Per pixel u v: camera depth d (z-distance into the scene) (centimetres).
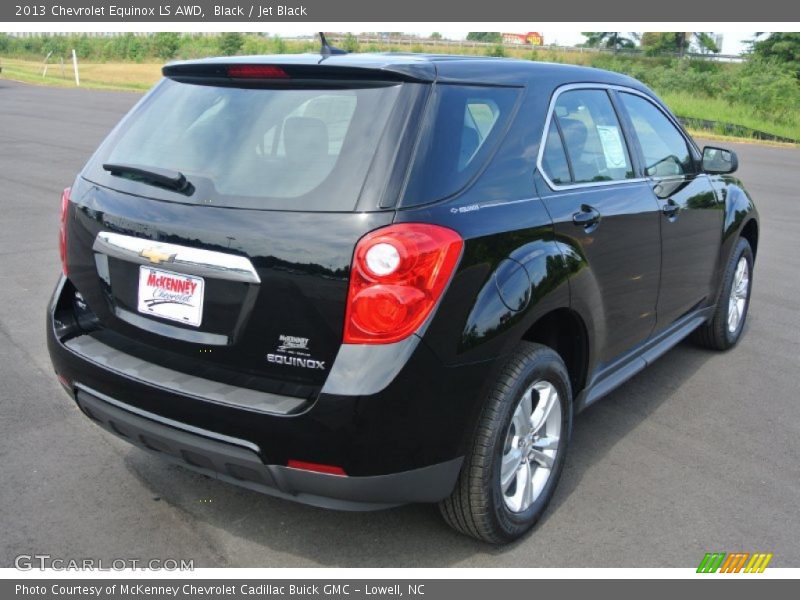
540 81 332
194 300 268
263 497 335
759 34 3962
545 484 320
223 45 4916
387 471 253
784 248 887
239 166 270
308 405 247
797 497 350
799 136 2683
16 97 2625
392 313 241
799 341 571
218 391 260
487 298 266
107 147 316
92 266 301
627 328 381
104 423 297
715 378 493
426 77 273
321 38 339
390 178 251
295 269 247
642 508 337
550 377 308
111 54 5684
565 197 322
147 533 306
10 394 421
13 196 986
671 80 3666
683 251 430
